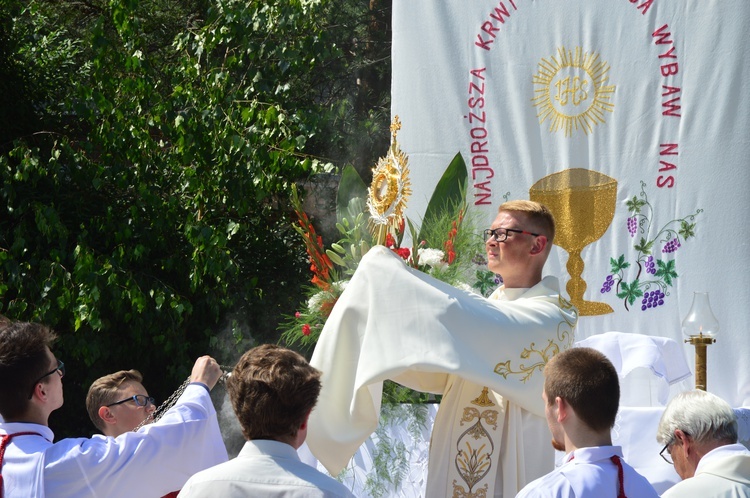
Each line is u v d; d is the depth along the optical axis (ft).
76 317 30.27
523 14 23.22
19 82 38.58
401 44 24.32
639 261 22.06
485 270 21.85
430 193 23.76
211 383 13.94
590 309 22.43
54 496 11.92
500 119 23.32
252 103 34.53
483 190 23.41
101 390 15.02
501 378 12.84
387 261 13.56
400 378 14.26
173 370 35.37
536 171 23.04
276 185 34.17
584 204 22.59
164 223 34.04
